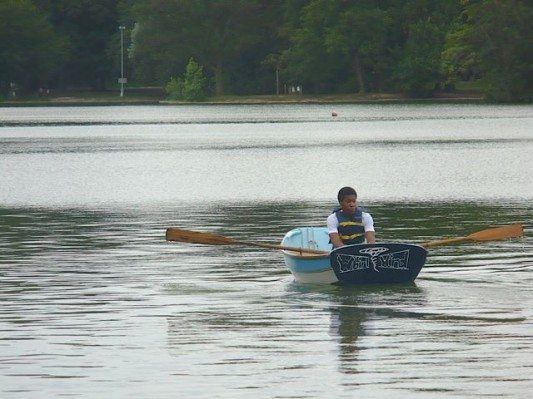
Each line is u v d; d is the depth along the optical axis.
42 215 91.31
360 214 59.31
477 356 41.56
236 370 40.03
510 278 58.53
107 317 49.56
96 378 39.19
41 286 57.47
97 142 194.25
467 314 49.44
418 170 131.50
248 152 165.38
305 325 47.59
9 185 118.38
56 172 133.50
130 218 88.56
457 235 75.81
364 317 49.16
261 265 64.19
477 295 53.78
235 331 46.50
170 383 38.44
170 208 95.75
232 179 122.88
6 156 160.12
